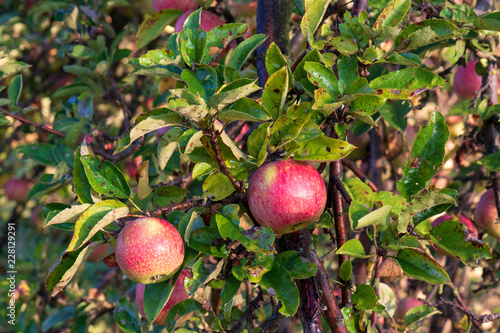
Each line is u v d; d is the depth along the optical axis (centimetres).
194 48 144
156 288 144
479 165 277
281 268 139
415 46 157
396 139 287
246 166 148
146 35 230
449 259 335
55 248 455
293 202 135
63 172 258
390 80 150
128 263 133
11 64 265
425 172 152
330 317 144
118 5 356
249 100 137
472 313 209
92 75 311
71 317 331
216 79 141
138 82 385
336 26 187
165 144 143
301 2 188
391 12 147
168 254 135
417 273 139
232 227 137
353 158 304
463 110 274
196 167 147
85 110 288
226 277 145
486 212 242
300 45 249
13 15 459
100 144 282
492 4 253
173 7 227
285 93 137
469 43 235
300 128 139
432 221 287
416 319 222
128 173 343
